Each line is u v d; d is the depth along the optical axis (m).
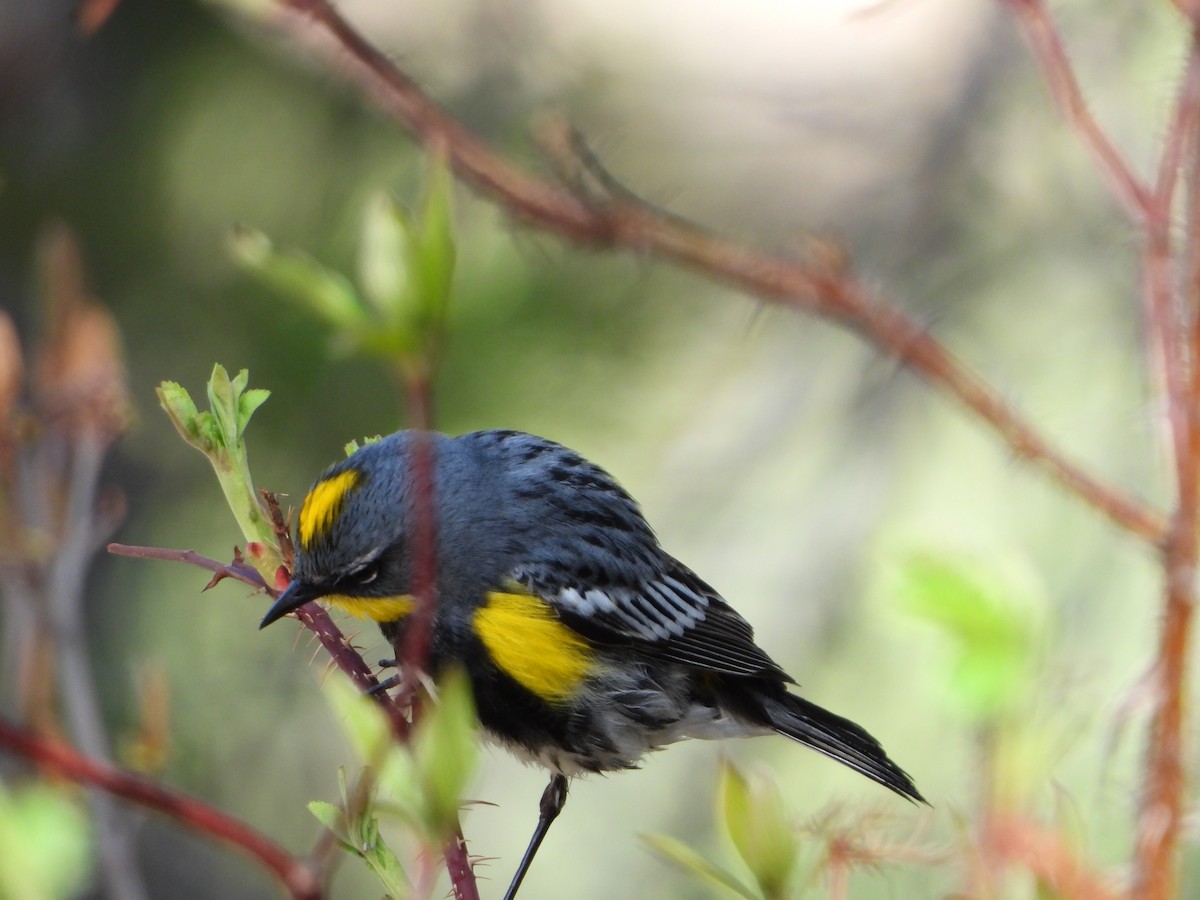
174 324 12.53
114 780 3.37
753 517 13.13
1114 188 4.34
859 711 12.36
